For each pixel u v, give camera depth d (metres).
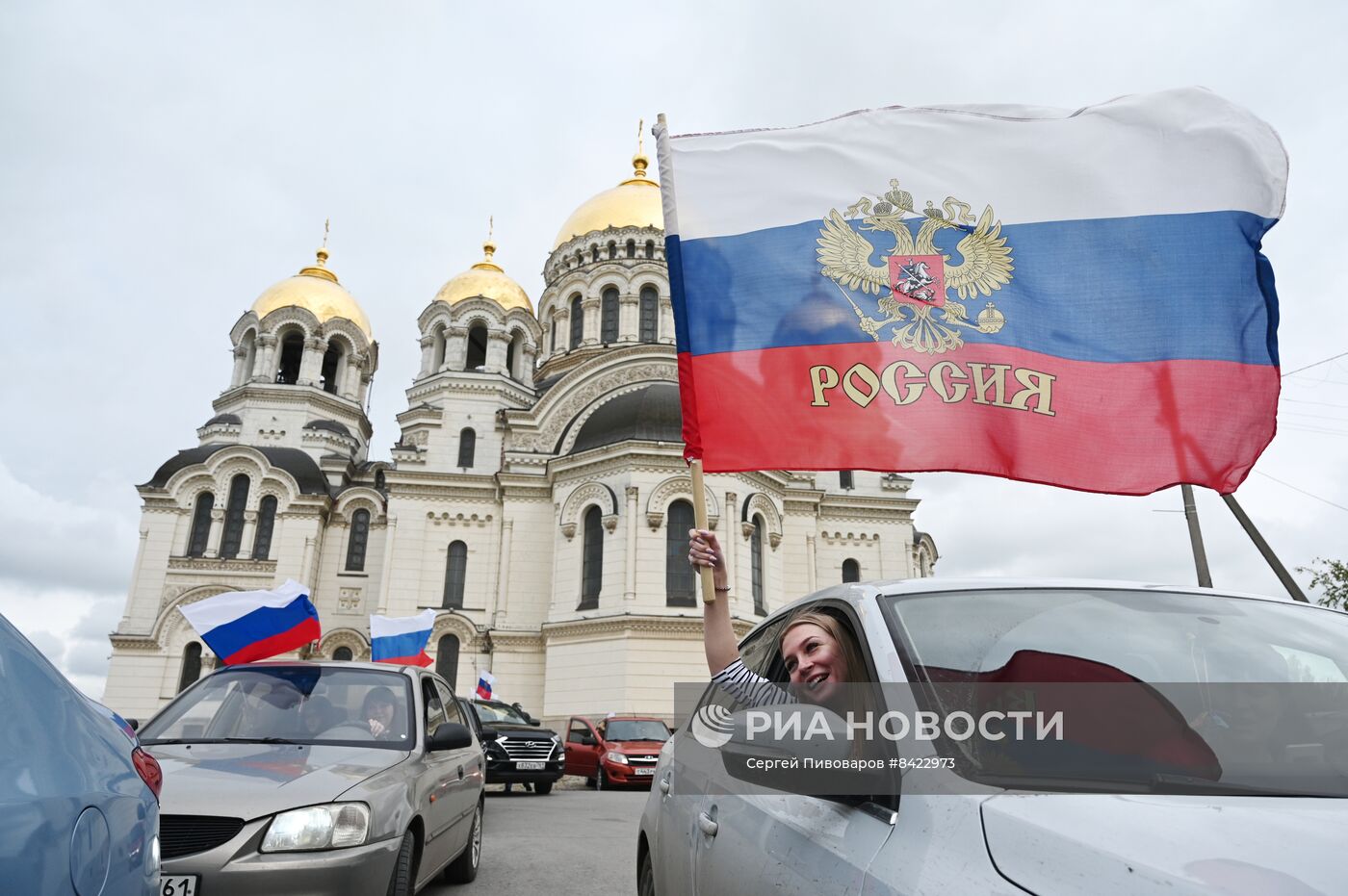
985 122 5.04
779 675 3.24
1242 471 4.51
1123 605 2.92
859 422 4.66
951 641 2.63
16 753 1.96
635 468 30.30
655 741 19.98
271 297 45.75
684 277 4.97
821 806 2.53
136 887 2.26
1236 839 1.68
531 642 33.38
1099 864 1.65
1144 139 4.89
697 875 3.25
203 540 39.31
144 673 36.66
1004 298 4.80
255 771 4.88
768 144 5.15
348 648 37.94
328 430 43.12
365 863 4.53
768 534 32.09
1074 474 4.52
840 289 4.88
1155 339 4.66
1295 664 2.66
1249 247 4.72
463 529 35.69
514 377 43.28
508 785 17.31
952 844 1.91
